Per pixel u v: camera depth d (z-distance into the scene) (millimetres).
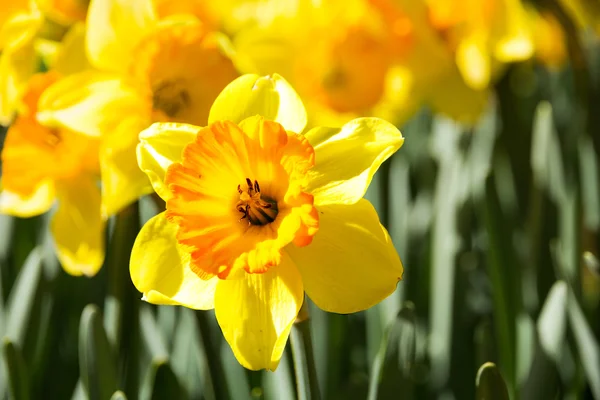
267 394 688
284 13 825
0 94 646
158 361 608
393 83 848
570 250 721
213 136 551
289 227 536
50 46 654
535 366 632
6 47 635
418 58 825
